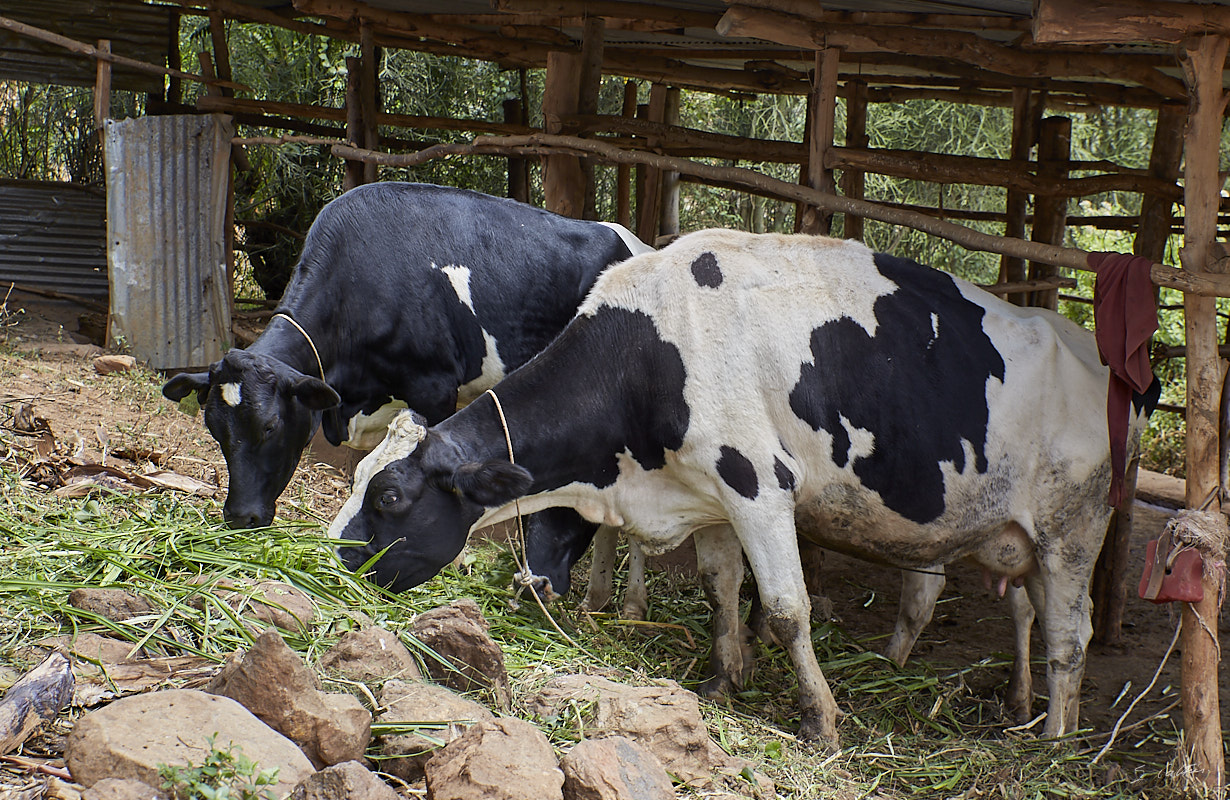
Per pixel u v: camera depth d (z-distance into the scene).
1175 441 10.50
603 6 6.04
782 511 4.06
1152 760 4.20
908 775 3.87
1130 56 5.05
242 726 2.61
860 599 6.11
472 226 5.28
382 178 10.55
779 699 4.50
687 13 6.15
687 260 4.18
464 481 3.93
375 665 3.26
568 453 4.21
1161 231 5.39
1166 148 5.41
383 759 2.89
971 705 4.76
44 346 7.72
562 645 4.32
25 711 2.62
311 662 3.29
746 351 4.05
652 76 8.05
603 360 4.19
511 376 4.25
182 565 3.82
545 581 4.51
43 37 7.86
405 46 8.14
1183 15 3.41
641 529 4.37
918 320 4.21
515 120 8.99
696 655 4.76
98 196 9.19
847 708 4.46
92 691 2.88
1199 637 3.72
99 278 9.23
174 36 9.13
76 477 5.00
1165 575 3.68
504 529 5.73
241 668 2.79
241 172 9.98
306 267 5.14
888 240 12.13
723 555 4.45
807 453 4.13
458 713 3.07
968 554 4.43
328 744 2.75
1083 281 11.77
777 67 8.18
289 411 4.69
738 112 11.70
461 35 7.51
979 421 4.18
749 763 3.52
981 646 5.55
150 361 8.43
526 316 5.32
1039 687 5.09
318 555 4.05
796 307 4.12
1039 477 4.27
